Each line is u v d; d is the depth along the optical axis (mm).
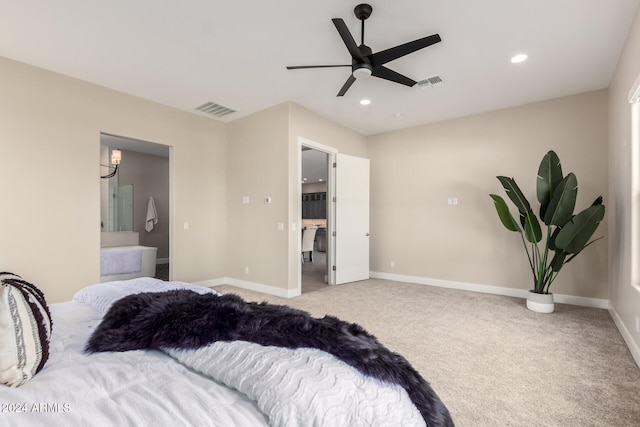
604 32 2613
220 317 1131
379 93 3891
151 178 7117
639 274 2492
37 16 2428
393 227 5434
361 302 3854
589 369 2145
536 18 2447
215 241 4863
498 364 2213
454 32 2635
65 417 689
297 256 4270
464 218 4691
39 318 970
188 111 4527
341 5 2320
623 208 2863
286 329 1065
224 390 847
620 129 2996
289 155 4145
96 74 3395
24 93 3137
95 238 3584
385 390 878
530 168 4184
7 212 3035
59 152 3346
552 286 3967
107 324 1153
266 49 2922
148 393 801
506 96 3965
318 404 760
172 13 2406
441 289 4625
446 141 4891
